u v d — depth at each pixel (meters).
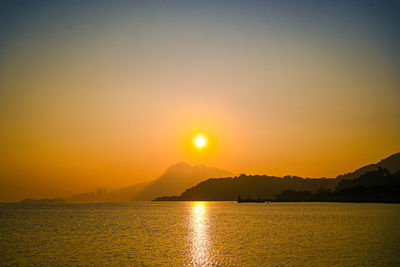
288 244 56.75
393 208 189.38
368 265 41.12
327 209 188.25
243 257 46.31
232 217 130.00
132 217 134.25
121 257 46.72
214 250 51.69
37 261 44.34
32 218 126.62
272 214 146.50
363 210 168.38
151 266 41.72
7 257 46.78
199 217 133.00
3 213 167.62
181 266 41.59
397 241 59.06
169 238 65.75
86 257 46.75
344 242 58.28
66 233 74.56
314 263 42.38
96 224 99.00
